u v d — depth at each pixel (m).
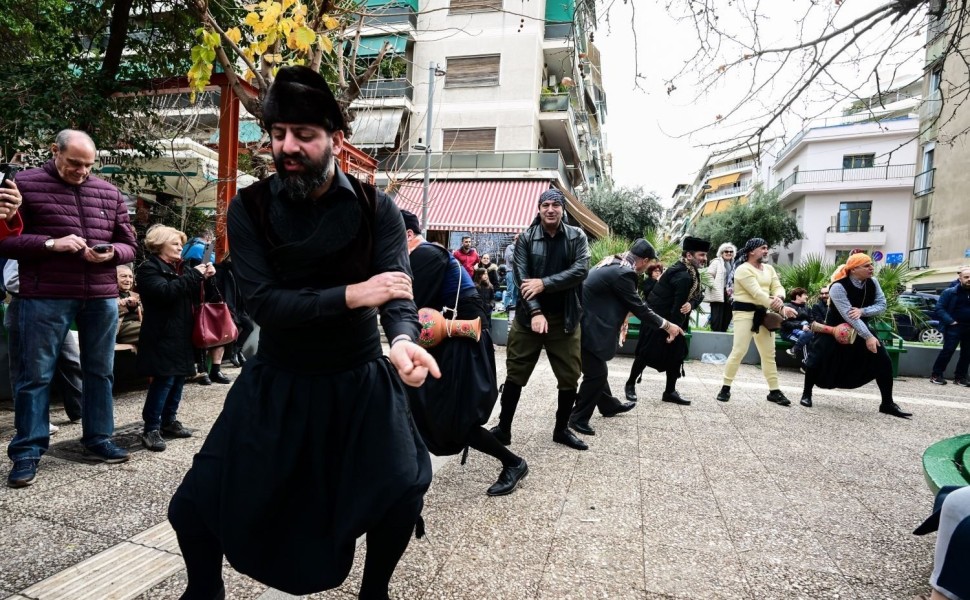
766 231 34.97
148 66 7.58
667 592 2.16
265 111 1.37
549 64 24.11
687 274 5.62
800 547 2.59
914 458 4.11
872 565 2.43
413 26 20.11
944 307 8.19
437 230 19.52
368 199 1.54
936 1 2.98
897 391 7.27
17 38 8.89
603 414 5.13
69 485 3.02
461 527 2.67
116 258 3.32
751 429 4.82
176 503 1.47
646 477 3.49
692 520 2.86
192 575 1.52
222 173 6.59
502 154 21.41
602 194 29.66
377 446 1.47
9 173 3.07
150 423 3.71
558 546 2.52
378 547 1.53
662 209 29.38
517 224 18.94
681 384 7.09
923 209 19.28
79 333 3.36
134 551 2.32
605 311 4.39
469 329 2.79
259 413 1.45
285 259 1.44
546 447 4.06
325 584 1.41
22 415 3.05
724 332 9.51
